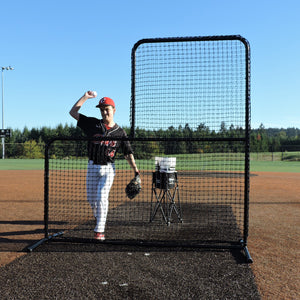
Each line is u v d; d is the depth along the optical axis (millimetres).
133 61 4469
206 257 3613
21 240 4289
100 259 3525
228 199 8031
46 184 4316
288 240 4332
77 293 2676
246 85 4102
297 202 7586
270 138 53812
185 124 4395
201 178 12672
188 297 2609
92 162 4328
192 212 6293
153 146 6168
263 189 10289
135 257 3598
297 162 32625
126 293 2676
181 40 4281
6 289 2746
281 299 2613
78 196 8539
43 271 3156
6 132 38125
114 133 4453
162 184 5309
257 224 5273
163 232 4691
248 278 3008
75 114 4516
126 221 5461
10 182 12109
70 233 4645
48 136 48875
